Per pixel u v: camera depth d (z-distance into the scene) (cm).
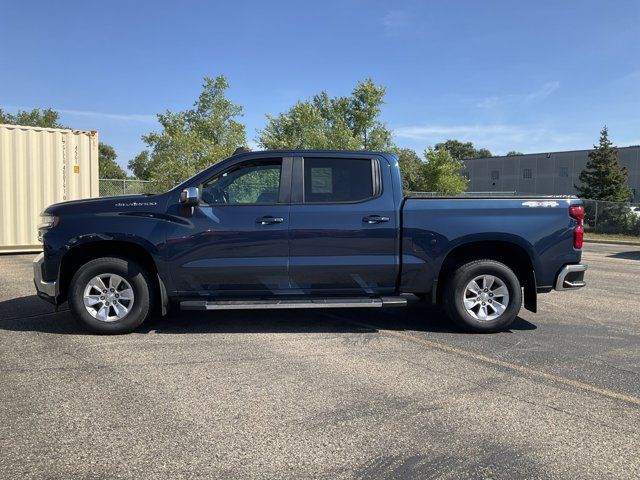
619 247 2097
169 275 553
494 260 586
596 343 548
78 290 548
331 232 559
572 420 354
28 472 281
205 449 308
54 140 1256
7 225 1198
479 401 385
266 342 538
